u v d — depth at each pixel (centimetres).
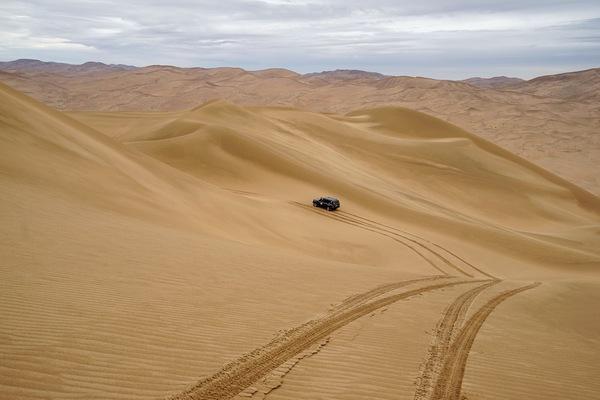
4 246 1083
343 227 3192
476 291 1449
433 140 8150
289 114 8612
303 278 1285
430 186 6328
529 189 6719
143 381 619
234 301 996
